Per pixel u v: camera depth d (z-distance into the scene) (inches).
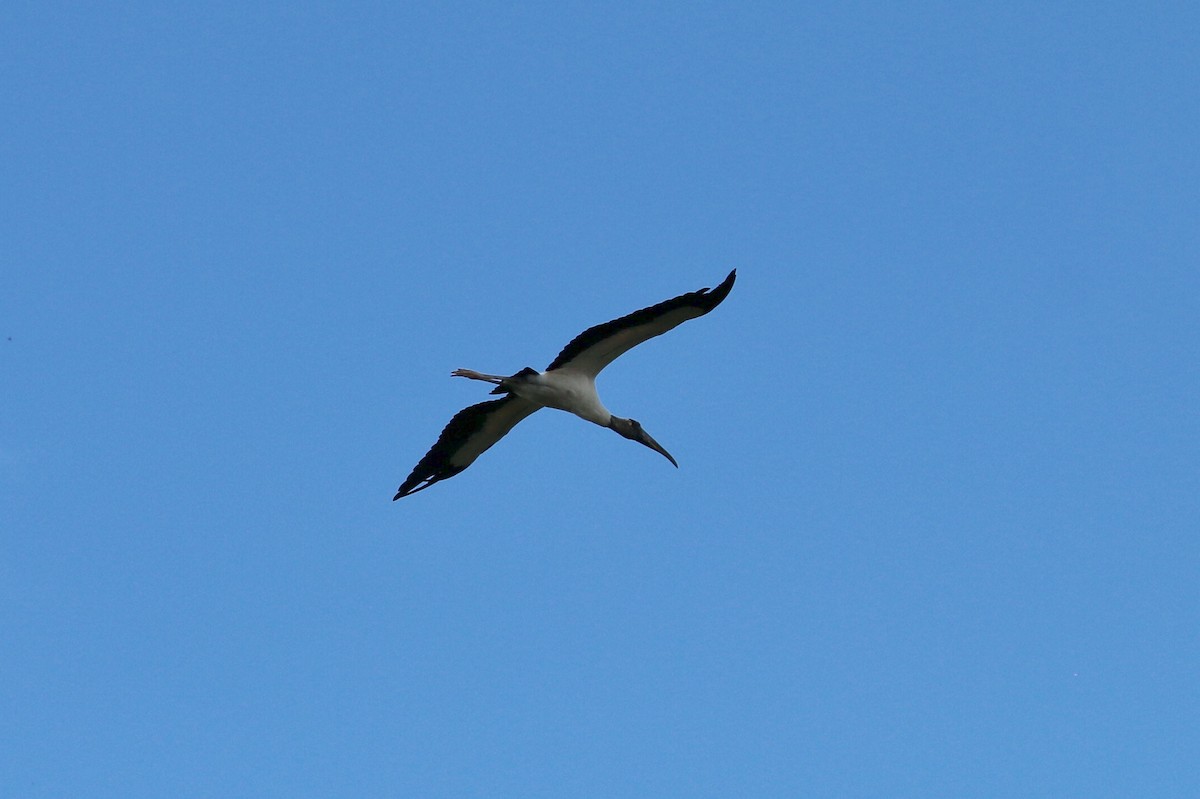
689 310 737.0
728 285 724.7
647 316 743.7
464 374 765.9
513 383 773.3
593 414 797.2
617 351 775.7
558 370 781.9
